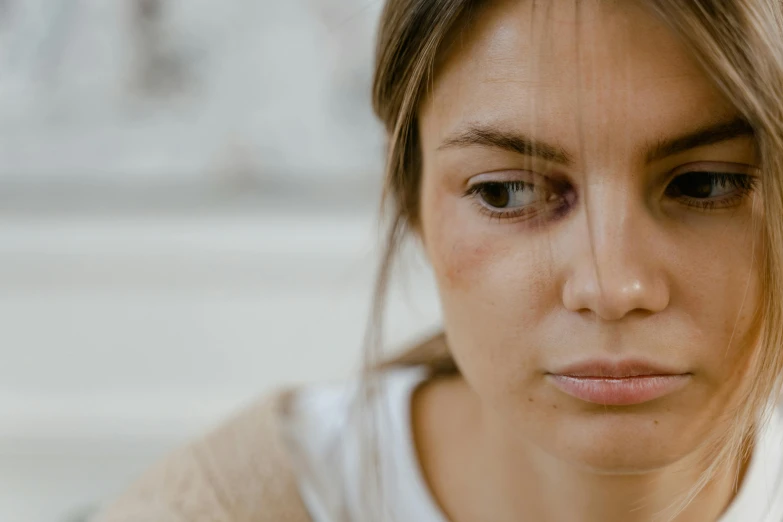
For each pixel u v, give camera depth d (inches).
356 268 53.9
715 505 19.9
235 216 53.9
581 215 15.9
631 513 19.3
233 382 55.9
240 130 52.7
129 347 56.3
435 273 19.0
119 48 51.9
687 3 14.4
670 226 15.5
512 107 15.6
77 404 56.2
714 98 14.7
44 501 55.5
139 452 55.6
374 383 23.2
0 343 57.0
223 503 22.3
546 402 16.8
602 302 15.2
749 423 16.8
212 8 51.1
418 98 18.4
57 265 55.3
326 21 50.6
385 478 22.7
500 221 16.9
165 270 55.0
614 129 14.9
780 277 15.5
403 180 20.5
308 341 55.0
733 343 15.9
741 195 15.6
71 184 53.9
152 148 53.2
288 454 23.6
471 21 16.1
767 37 14.9
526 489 20.7
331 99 51.7
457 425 22.9
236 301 55.2
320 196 53.2
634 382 15.8
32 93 52.5
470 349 18.0
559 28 15.0
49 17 51.5
